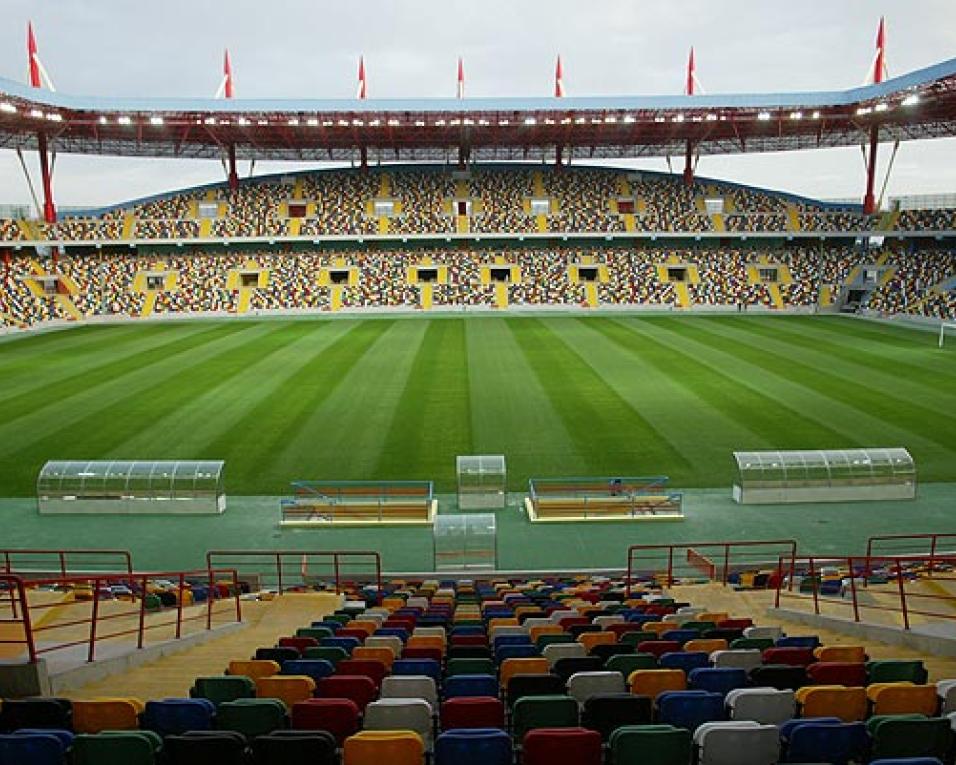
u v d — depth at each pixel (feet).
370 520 73.82
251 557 67.36
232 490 80.79
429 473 84.58
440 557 64.64
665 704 23.13
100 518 74.84
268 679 26.02
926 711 23.22
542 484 75.25
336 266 242.58
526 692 26.63
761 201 256.32
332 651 32.19
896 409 105.40
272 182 263.08
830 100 206.18
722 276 238.48
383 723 23.39
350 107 212.02
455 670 30.55
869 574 51.67
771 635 36.06
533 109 213.46
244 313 225.56
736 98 209.36
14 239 223.30
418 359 145.89
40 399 114.83
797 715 23.57
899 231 228.22
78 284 227.20
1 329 192.95
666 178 266.57
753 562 64.59
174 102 208.44
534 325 195.42
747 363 139.33
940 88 185.16
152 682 30.17
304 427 100.01
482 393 117.19
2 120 209.97
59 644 34.60
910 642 35.24
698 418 102.37
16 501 78.18
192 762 19.88
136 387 122.31
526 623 40.06
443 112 216.33
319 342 168.04
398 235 241.35
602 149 266.98
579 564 65.41
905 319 201.77
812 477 76.74
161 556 67.00
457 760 19.67
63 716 22.74
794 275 236.43
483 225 248.52
